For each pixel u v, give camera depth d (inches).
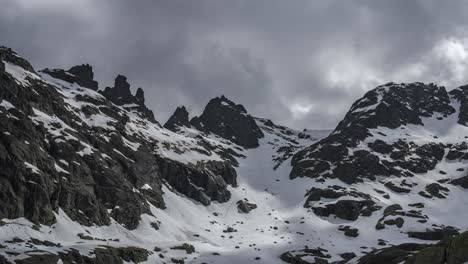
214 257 6092.5
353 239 7800.2
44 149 6141.7
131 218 6569.9
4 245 4308.6
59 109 7293.3
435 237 7628.0
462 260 2444.6
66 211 5708.7
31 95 6815.9
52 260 4175.7
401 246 5595.5
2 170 5132.9
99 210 6176.2
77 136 7037.4
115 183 6776.6
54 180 5693.9
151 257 5526.6
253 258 6279.5
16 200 5059.1
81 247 4773.6
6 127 5590.6
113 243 5369.1
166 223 7096.5
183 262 5708.7
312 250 6781.5
